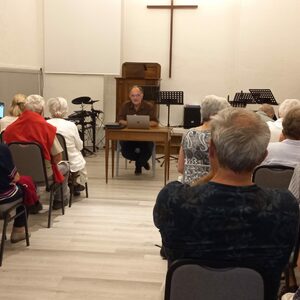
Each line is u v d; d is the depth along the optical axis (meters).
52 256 2.95
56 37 7.25
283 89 7.23
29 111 3.45
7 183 2.76
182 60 7.48
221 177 1.20
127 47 7.53
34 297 2.40
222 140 1.17
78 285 2.55
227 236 1.15
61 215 3.81
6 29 5.85
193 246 1.18
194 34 7.39
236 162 1.16
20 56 6.44
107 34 7.21
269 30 7.11
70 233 3.38
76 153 4.13
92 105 7.02
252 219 1.14
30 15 6.82
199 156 2.52
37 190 3.68
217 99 2.55
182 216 1.17
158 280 2.64
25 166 3.36
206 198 1.16
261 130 1.18
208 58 7.42
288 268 2.20
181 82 7.54
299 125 2.33
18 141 3.34
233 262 1.16
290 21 7.05
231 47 7.35
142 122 4.75
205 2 7.29
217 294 1.19
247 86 7.32
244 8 7.09
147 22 7.44
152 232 3.45
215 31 7.34
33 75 6.93
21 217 3.12
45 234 3.35
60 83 7.39
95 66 7.30
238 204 1.14
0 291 2.46
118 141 5.26
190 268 1.18
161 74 7.55
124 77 6.77
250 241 1.15
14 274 2.67
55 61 7.32
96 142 7.50
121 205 4.15
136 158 5.45
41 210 3.91
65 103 4.16
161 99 6.43
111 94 7.56
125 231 3.46
